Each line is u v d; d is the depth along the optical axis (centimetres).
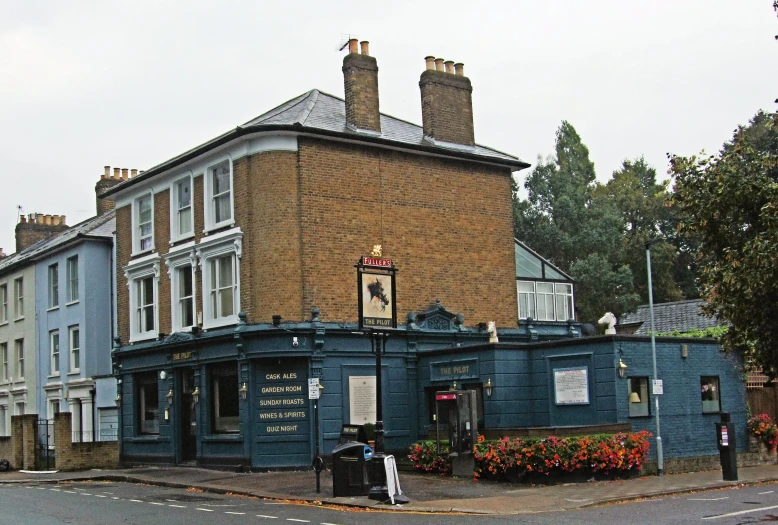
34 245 4566
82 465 3027
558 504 1702
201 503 1886
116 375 3222
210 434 2730
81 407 3722
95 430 3581
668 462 2331
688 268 5762
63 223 4962
